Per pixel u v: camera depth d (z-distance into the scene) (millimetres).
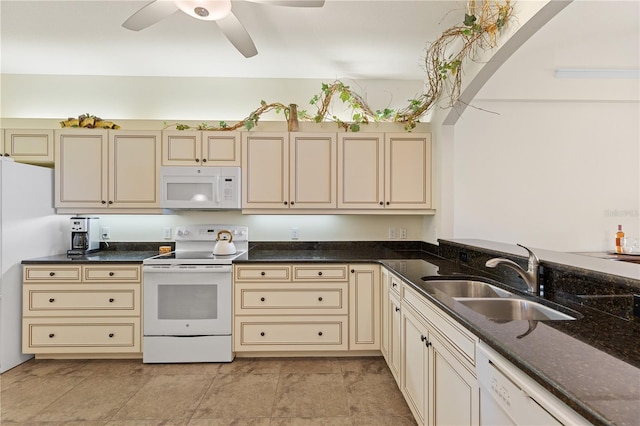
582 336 978
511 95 2922
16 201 2555
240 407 2029
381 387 2254
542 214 3014
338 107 3234
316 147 2924
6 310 2480
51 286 2602
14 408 2020
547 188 3018
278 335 2652
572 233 3027
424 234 3242
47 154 2844
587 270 1297
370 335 2668
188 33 2486
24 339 2586
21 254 2596
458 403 1232
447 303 1354
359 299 2668
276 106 2967
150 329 2607
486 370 1002
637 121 3070
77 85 3186
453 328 1273
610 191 3059
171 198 2840
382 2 2129
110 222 3219
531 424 778
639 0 2174
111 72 3141
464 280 1970
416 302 1741
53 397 2139
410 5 2154
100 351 2617
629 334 992
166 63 2971
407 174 2955
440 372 1414
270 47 2682
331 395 2156
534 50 2871
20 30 2451
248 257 2781
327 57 2842
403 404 2059
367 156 2941
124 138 2879
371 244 3311
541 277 1542
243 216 3279
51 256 2848
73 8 2201
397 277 2115
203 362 2627
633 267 1360
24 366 2562
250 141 2912
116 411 1989
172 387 2258
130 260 2623
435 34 2480
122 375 2426
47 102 3172
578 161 3041
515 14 1754
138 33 2488
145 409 2010
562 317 1288
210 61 2934
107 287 2623
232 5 2152
